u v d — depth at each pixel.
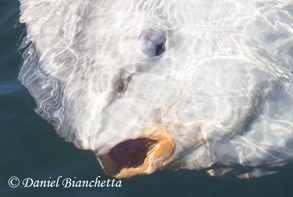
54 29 21.88
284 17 20.55
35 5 23.98
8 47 24.28
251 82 18.50
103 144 17.58
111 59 19.23
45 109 20.00
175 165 17.69
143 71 18.59
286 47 19.69
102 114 18.17
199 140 17.73
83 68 19.64
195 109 17.89
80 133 18.47
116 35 19.84
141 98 18.08
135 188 18.55
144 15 20.17
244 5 20.50
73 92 19.30
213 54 18.94
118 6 20.70
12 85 22.25
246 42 19.53
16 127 20.84
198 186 18.20
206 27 19.67
